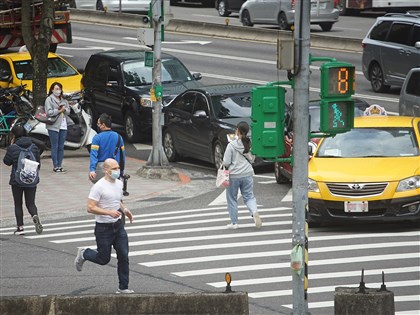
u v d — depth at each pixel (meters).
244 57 92.69
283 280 33.03
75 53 96.50
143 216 45.34
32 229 43.31
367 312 25.41
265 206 46.69
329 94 26.00
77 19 122.00
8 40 83.00
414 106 59.19
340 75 26.03
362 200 40.03
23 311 26.98
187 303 26.59
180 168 59.75
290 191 50.69
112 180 31.53
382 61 74.75
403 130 44.25
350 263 35.03
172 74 67.50
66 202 49.28
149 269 35.03
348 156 42.69
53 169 57.22
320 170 41.31
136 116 66.06
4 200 50.09
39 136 61.44
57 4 84.81
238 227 41.88
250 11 104.38
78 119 61.69
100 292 32.09
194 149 59.03
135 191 51.81
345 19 113.88
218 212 45.81
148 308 26.78
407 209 40.06
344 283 32.41
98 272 35.03
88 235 41.59
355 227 41.34
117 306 26.88
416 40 71.94
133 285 32.81
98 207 31.25
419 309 29.11
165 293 26.91
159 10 53.50
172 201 49.16
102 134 39.66
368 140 43.56
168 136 61.62
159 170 55.22
